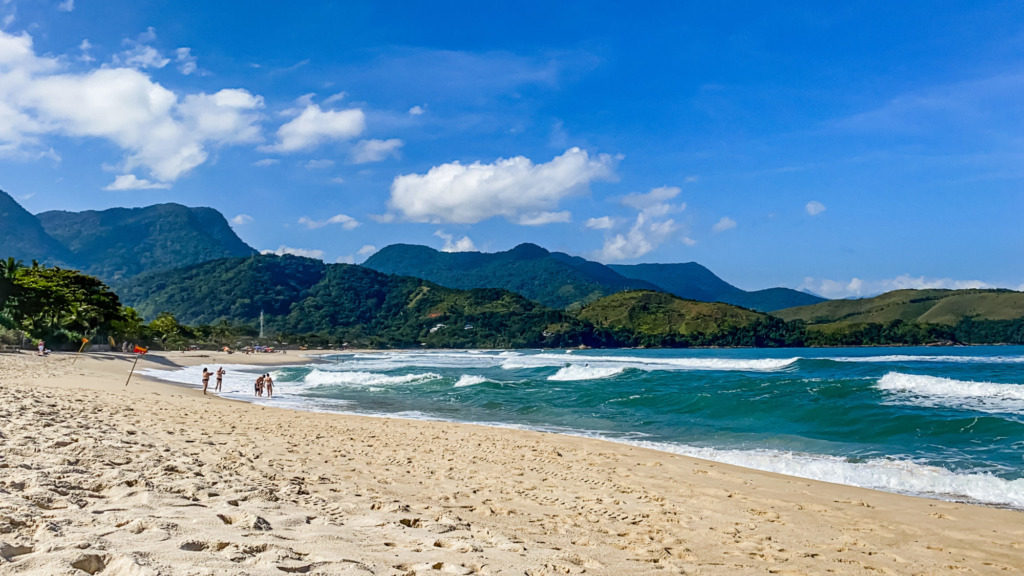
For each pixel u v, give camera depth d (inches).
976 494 382.0
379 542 175.2
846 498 350.9
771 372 1640.0
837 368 1779.0
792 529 280.8
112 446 289.3
